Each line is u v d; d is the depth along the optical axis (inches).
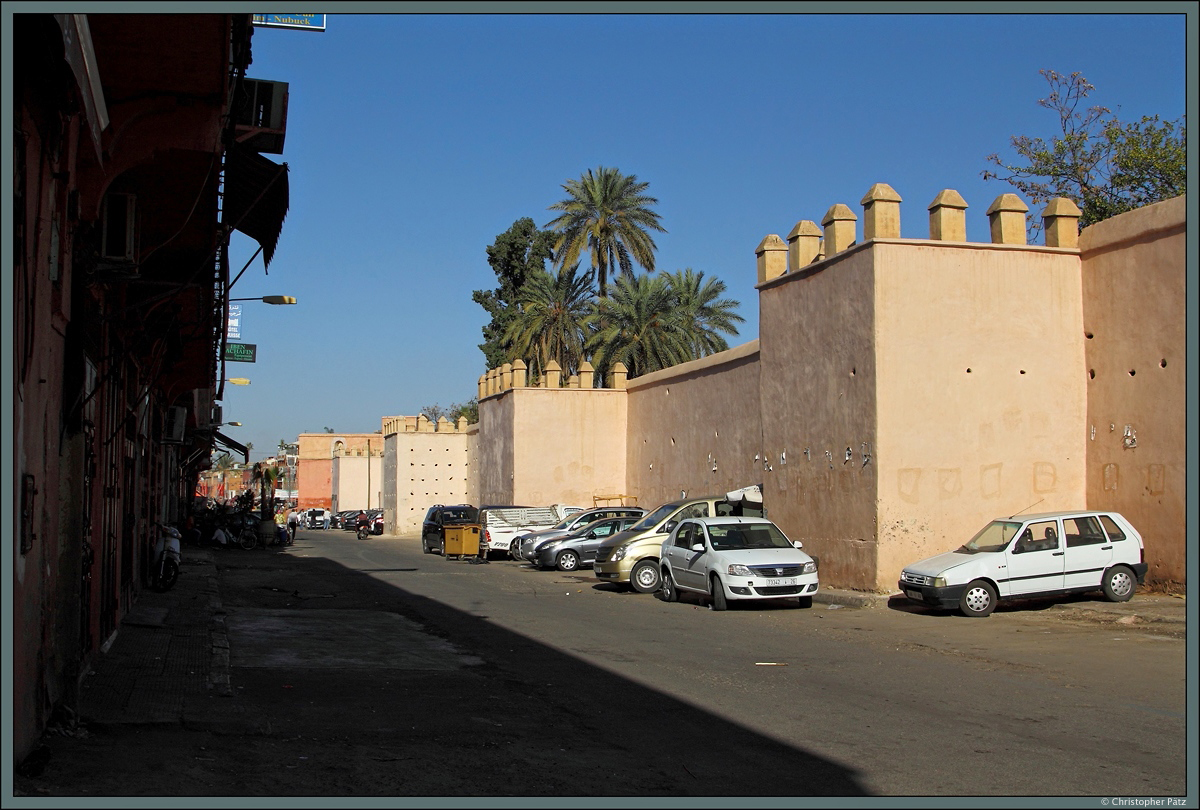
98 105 239.5
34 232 226.7
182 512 1785.2
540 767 272.1
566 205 1969.7
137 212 403.9
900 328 741.9
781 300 877.2
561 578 1041.5
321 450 3750.0
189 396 1075.9
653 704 363.6
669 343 1878.7
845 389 776.3
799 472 838.5
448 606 733.3
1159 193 1156.5
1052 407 759.1
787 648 509.7
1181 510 665.6
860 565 746.8
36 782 227.5
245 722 309.4
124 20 287.0
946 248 753.6
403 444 2304.4
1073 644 505.7
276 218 435.2
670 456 1333.7
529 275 2161.7
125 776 241.1
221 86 323.9
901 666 449.7
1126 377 724.0
